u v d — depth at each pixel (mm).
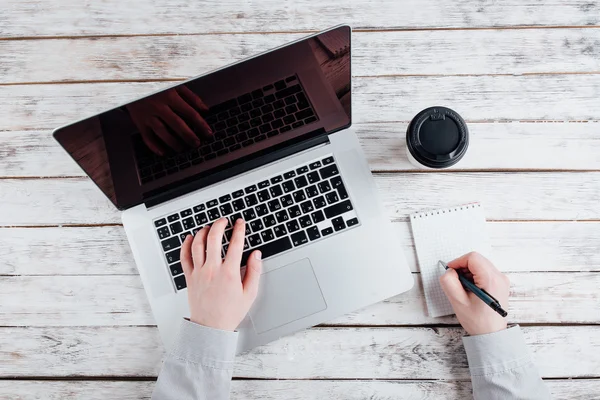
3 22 931
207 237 801
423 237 868
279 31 929
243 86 683
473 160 890
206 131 723
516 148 892
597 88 905
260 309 818
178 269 830
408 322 858
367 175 837
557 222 875
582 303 861
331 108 773
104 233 887
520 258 869
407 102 906
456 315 826
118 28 930
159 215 834
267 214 831
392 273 823
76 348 868
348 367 852
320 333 857
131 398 858
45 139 910
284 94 717
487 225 875
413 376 850
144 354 865
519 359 792
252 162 833
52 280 880
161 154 739
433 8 925
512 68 913
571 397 845
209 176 826
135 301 874
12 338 871
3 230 891
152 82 920
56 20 932
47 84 920
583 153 889
